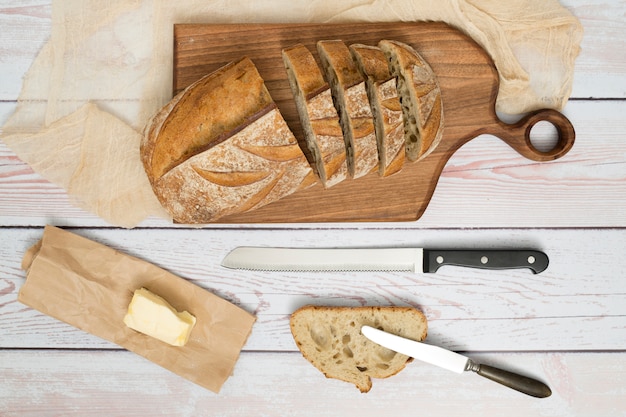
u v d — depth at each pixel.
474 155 0.82
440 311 0.83
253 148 0.69
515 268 0.80
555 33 0.79
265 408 0.83
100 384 0.82
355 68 0.72
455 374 0.83
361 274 0.82
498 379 0.80
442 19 0.78
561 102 0.80
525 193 0.82
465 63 0.77
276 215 0.78
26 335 0.82
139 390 0.83
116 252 0.80
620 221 0.82
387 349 0.82
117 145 0.79
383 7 0.78
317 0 0.78
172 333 0.78
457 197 0.82
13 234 0.81
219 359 0.81
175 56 0.76
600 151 0.82
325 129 0.70
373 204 0.79
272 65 0.76
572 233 0.83
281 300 0.82
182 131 0.70
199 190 0.70
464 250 0.80
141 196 0.80
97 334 0.80
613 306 0.83
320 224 0.82
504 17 0.78
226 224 0.81
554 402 0.83
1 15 0.79
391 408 0.83
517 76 0.79
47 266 0.78
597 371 0.83
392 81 0.71
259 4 0.78
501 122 0.78
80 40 0.79
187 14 0.78
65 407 0.82
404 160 0.77
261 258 0.80
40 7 0.79
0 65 0.79
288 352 0.83
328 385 0.83
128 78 0.79
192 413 0.83
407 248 0.80
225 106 0.69
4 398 0.82
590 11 0.81
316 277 0.82
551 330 0.83
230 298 0.82
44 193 0.80
